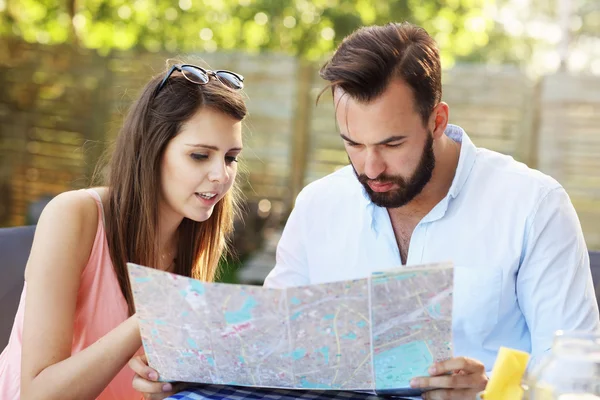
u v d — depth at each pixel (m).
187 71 1.89
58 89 6.99
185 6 9.07
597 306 1.88
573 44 11.95
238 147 1.92
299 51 8.88
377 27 1.82
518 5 10.25
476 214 1.96
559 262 1.88
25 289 1.96
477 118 6.41
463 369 1.44
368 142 1.75
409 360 1.43
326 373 1.44
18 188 7.14
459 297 1.93
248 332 1.40
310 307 1.36
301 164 6.76
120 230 1.94
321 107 6.69
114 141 2.10
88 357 1.72
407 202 1.85
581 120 6.23
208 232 2.10
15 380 1.93
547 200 1.91
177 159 1.88
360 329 1.38
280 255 2.19
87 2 9.06
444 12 8.98
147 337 1.48
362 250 2.06
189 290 1.38
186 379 1.53
